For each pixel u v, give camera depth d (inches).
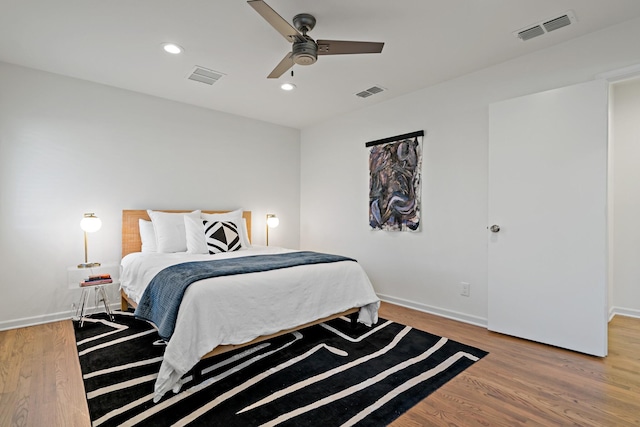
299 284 97.6
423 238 137.9
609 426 62.5
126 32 94.5
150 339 104.0
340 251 176.2
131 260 123.1
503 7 82.7
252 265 98.9
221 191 170.6
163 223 137.6
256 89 138.9
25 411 66.0
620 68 90.7
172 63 114.9
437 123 133.0
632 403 69.9
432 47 103.3
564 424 63.1
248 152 180.7
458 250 126.3
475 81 121.3
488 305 114.5
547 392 74.4
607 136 92.1
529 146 105.4
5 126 114.9
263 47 103.3
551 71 103.3
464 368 86.0
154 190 148.6
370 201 158.4
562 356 93.6
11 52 107.2
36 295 120.4
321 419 64.6
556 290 100.0
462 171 125.2
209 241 136.1
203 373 82.5
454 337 108.0
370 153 158.2
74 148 128.3
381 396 72.7
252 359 90.7
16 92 116.6
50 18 87.4
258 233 185.3
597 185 93.1
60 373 81.7
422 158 138.0
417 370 84.8
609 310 126.3
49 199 123.2
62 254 125.7
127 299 127.7
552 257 100.7
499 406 69.0
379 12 84.7
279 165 194.2
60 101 125.0
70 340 103.3
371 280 159.5
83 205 130.3
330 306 104.8
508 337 108.3
